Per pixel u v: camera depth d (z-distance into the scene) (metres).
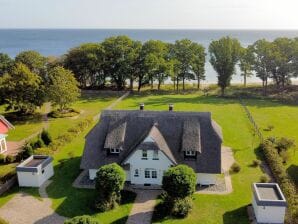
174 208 40.62
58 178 50.91
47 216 41.09
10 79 80.44
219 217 40.22
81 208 42.62
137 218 40.28
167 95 109.69
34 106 82.81
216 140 48.22
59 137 65.44
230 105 94.81
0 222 38.09
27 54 114.75
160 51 114.31
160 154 46.94
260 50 110.81
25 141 66.12
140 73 113.12
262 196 39.78
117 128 50.06
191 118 49.66
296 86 113.31
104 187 41.47
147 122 50.47
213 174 47.47
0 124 62.09
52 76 84.38
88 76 118.94
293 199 40.38
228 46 108.56
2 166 55.62
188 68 117.94
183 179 39.66
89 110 90.81
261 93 108.75
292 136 68.12
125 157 48.31
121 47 112.31
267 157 55.66
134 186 48.22
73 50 117.31
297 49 107.00
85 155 49.66
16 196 45.91
